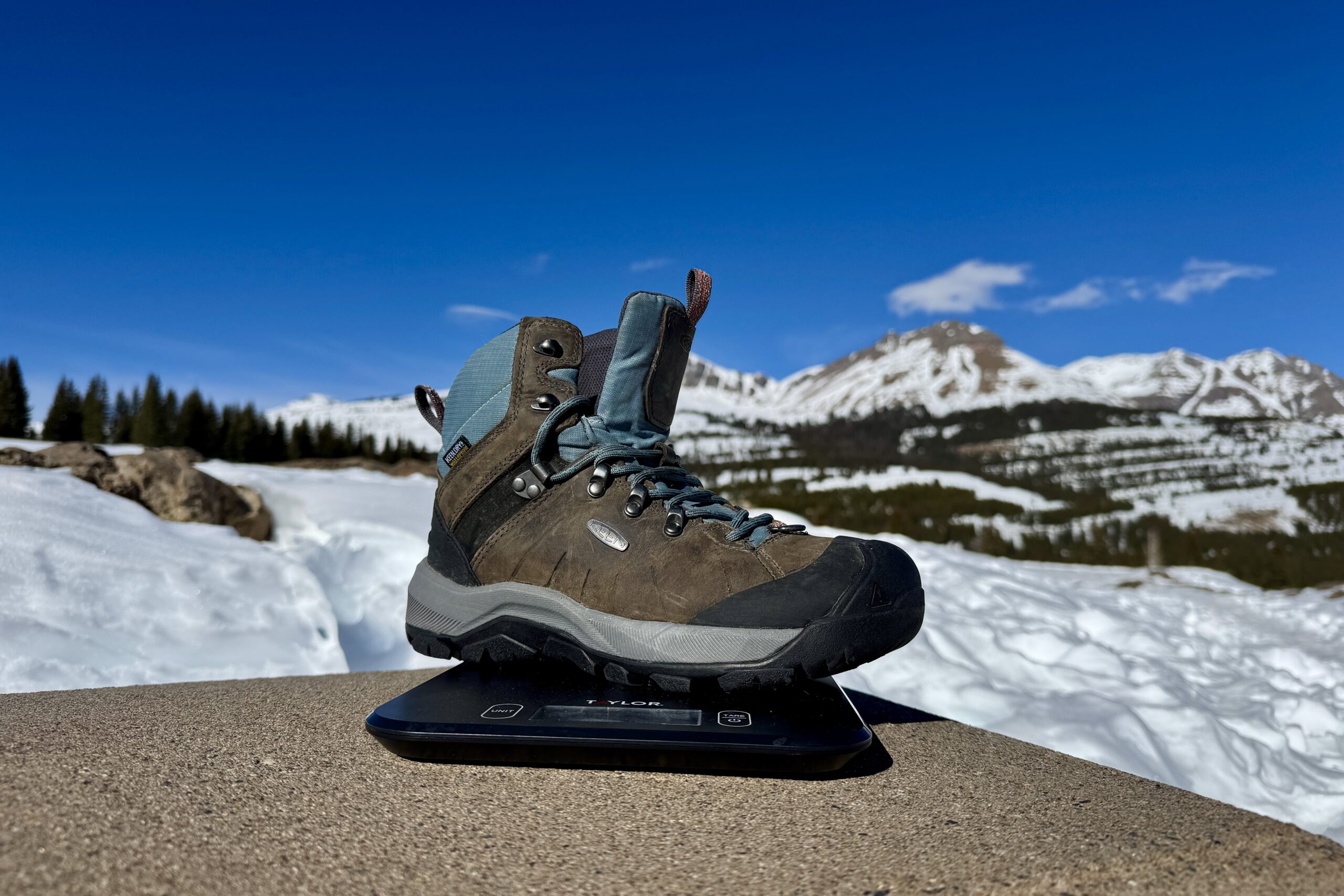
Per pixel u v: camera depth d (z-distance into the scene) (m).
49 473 2.79
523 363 1.00
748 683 0.81
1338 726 2.67
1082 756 2.04
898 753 0.83
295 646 2.09
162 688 1.11
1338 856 0.53
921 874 0.52
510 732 0.73
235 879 0.47
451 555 1.02
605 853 0.56
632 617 0.87
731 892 0.50
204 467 4.86
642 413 1.00
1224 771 2.21
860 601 0.80
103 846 0.48
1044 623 3.56
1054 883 0.49
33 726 0.78
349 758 0.75
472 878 0.51
